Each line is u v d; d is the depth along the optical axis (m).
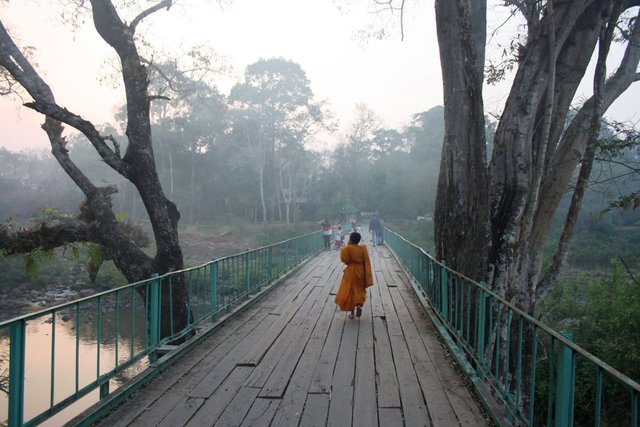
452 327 6.12
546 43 7.25
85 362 11.00
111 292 4.28
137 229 10.38
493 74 8.94
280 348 5.90
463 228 7.07
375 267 14.85
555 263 8.09
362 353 5.70
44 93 8.59
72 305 3.68
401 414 3.94
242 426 3.70
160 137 48.94
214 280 7.14
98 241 9.07
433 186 54.47
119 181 54.59
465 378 4.79
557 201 7.94
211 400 4.21
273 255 11.56
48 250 9.03
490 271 7.16
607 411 8.58
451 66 6.99
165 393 4.38
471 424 3.75
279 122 48.19
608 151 8.02
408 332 6.75
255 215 55.28
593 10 7.60
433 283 7.71
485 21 8.24
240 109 47.59
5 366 8.45
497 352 4.11
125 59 9.06
